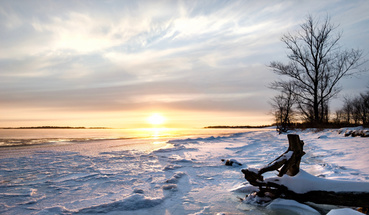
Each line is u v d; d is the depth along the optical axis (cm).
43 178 605
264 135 2625
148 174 648
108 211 370
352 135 1439
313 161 737
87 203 410
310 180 362
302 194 360
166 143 1788
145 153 1131
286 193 377
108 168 741
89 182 561
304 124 2773
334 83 2389
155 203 405
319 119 2517
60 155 1066
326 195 342
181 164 805
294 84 2680
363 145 965
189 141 1920
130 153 1134
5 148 1414
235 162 757
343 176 481
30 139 2391
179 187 512
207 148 1324
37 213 355
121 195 457
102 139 2409
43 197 447
